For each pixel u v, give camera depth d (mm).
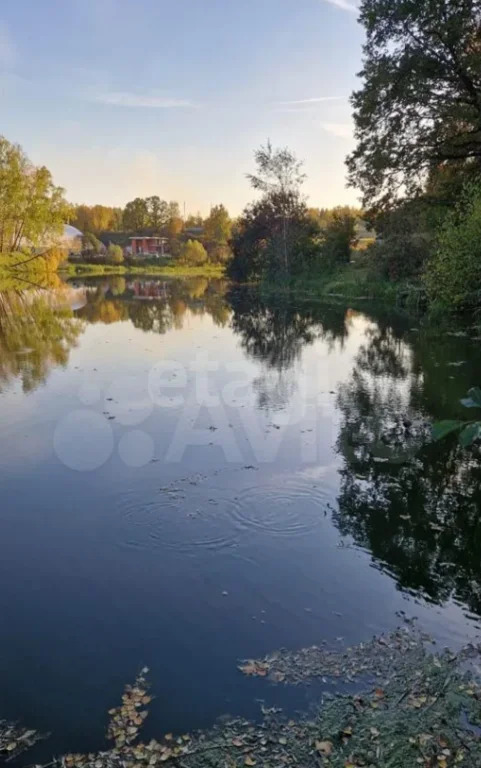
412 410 6852
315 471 5004
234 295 26094
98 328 15141
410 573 3422
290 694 2432
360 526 4012
